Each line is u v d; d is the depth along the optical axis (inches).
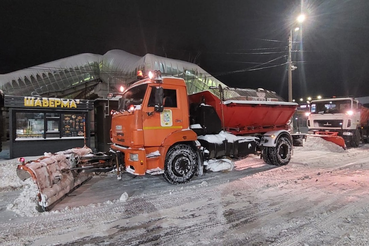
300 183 238.4
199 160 253.4
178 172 236.7
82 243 131.0
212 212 169.6
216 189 221.5
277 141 323.3
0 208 185.2
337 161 358.0
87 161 228.7
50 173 189.8
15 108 429.7
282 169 302.8
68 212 173.8
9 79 901.8
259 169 306.2
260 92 370.9
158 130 222.8
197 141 253.8
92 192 220.7
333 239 129.6
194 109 279.7
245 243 127.3
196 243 128.3
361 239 128.3
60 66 1008.9
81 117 486.0
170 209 176.6
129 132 219.8
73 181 223.8
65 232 143.8
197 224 151.3
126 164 224.8
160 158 222.5
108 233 141.8
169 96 234.4
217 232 140.2
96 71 1061.8
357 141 540.4
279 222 151.4
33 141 445.4
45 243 131.4
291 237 132.6
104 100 497.4
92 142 724.0
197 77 932.6
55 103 456.1
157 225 151.1
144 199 198.5
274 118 342.0
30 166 176.2
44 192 175.3
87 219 161.6
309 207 175.3
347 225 145.5
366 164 332.8
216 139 271.9
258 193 208.5
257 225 148.0
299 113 755.4
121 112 242.4
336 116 531.8
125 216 165.6
